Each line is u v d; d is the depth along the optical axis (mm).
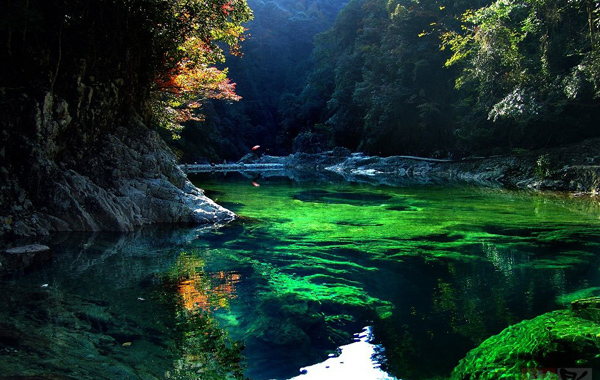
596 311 3027
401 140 36469
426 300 4449
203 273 5332
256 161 47125
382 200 13781
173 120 17156
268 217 10141
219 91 18203
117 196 8750
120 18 9914
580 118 22422
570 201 13203
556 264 5797
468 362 2840
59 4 8516
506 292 4660
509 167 22500
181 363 3016
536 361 2451
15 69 7930
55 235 7359
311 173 32250
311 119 55031
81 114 8820
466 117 27203
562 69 19719
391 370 3006
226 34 12812
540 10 18906
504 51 19766
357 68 44125
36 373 2645
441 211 11109
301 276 5312
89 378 2688
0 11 6867
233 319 3859
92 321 3643
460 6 30859
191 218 9195
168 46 11453
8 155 7598
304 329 3707
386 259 6160
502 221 9430
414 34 34062
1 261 5590
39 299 4121
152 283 4828
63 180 7941
